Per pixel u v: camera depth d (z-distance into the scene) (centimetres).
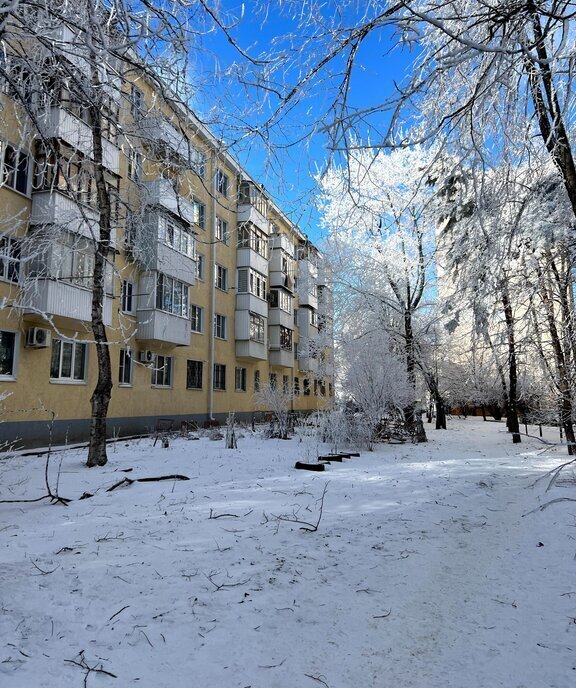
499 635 295
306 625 304
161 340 1873
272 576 377
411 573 399
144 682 239
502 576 395
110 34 333
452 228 652
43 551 421
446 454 1303
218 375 2517
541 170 511
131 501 634
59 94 509
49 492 621
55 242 830
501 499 716
